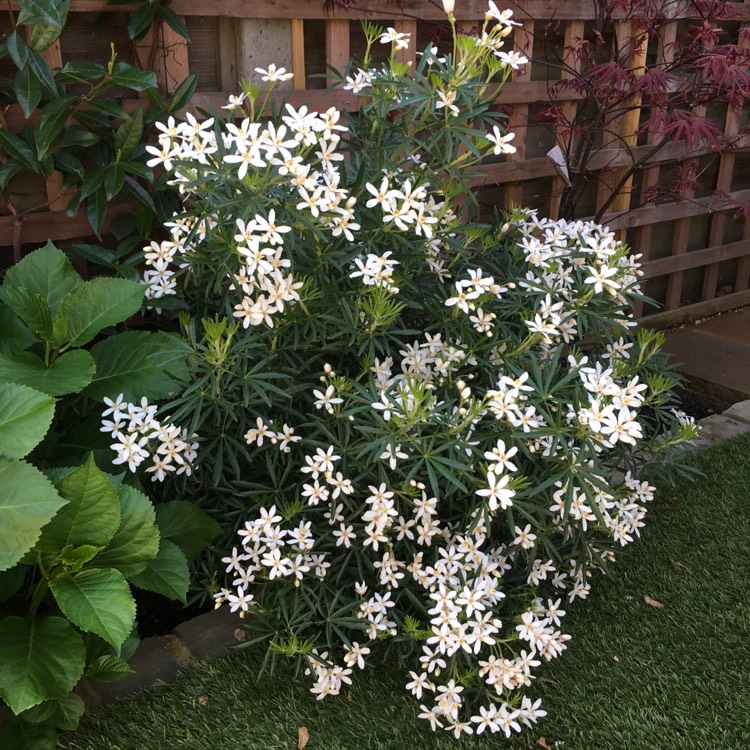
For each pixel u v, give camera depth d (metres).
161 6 2.50
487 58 2.19
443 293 2.29
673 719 1.92
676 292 4.45
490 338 2.28
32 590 1.98
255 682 2.02
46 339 2.13
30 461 2.13
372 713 1.95
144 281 2.37
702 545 2.57
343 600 2.03
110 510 1.76
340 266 2.12
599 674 2.06
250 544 2.15
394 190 2.11
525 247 2.38
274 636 2.04
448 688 1.86
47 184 2.58
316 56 3.03
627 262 2.54
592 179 3.96
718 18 3.23
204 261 2.14
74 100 2.36
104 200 2.53
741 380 3.70
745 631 2.19
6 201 2.52
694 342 4.19
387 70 2.25
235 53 2.82
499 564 2.13
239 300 2.25
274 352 2.11
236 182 1.98
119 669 1.87
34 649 1.73
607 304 2.51
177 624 2.28
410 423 1.85
